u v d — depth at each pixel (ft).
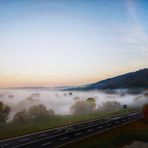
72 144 91.97
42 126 131.44
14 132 114.21
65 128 126.00
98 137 105.60
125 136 110.42
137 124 137.59
